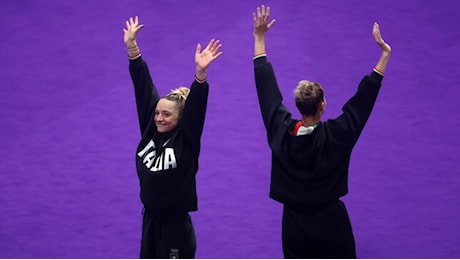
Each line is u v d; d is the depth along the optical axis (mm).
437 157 26406
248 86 30391
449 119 28281
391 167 26000
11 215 24047
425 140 27250
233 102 29516
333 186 17172
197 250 22438
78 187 25484
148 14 35000
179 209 17875
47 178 25906
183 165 17609
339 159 16953
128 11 35250
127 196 25125
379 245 22500
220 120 28594
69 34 33844
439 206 24141
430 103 29094
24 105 29656
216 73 31078
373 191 24922
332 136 16922
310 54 31875
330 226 17375
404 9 34656
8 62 32125
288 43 32531
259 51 18047
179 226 18156
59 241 22906
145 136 18203
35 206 24531
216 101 29547
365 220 23625
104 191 25328
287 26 33625
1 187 25422
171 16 34812
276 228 23531
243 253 22344
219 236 23141
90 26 34344
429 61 31375
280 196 17469
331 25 33625
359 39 32719
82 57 32469
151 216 18312
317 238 17422
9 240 22875
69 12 35250
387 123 28094
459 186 25000
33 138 27906
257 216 24109
